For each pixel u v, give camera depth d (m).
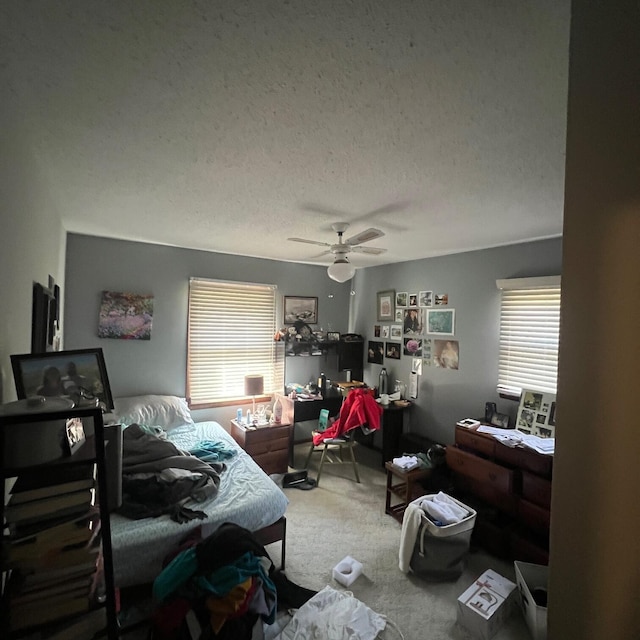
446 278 3.90
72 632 1.13
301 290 4.82
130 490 2.19
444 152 1.55
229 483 2.49
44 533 1.08
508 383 3.29
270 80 1.10
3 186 1.14
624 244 0.65
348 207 2.31
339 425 3.74
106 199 2.26
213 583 1.62
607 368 0.67
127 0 0.81
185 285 3.96
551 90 1.12
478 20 0.86
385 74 1.06
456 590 2.24
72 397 1.54
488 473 2.76
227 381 4.25
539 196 2.05
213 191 2.07
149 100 1.21
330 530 2.83
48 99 1.21
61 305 3.01
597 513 0.69
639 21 0.63
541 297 3.06
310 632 1.84
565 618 0.73
